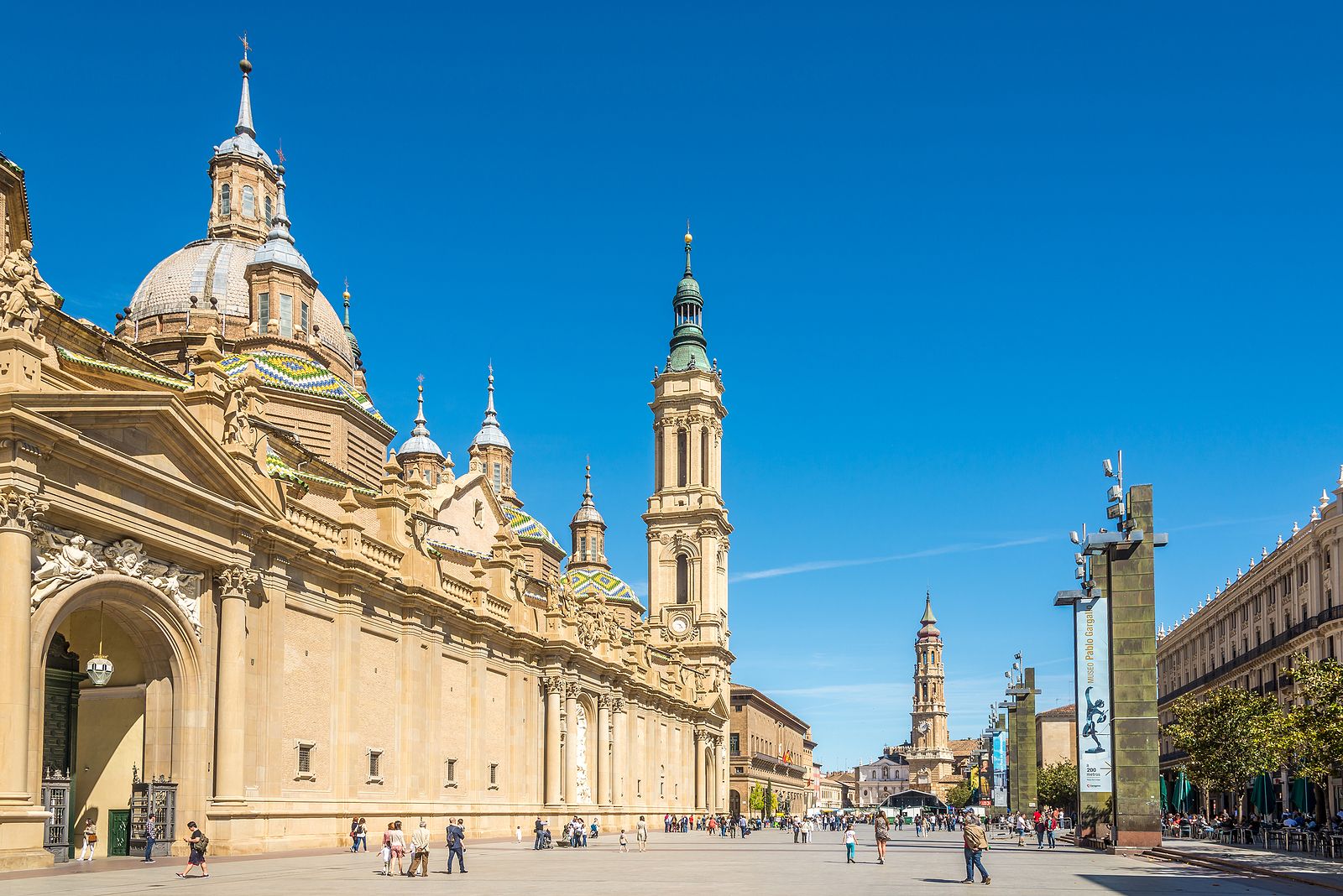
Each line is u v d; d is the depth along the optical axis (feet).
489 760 222.48
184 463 135.03
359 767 175.11
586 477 460.96
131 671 140.15
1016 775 347.15
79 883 101.60
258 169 268.21
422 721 195.72
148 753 135.44
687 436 454.40
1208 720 244.63
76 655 140.26
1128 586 194.90
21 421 110.11
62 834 127.03
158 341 232.12
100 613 133.28
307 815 158.81
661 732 353.51
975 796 647.56
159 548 131.44
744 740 566.36
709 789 422.82
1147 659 192.44
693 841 269.85
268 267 232.53
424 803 192.24
